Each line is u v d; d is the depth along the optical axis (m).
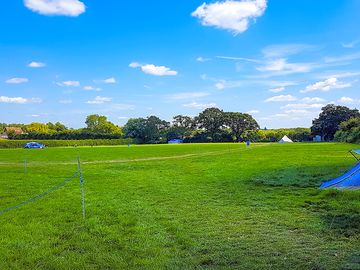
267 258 8.92
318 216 13.11
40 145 106.00
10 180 25.38
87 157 53.12
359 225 11.56
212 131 167.75
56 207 15.68
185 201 16.80
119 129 183.75
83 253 9.73
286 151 56.84
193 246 10.05
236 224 12.38
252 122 169.88
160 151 68.06
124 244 10.38
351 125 100.62
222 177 25.27
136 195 18.67
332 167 28.64
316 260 8.62
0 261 9.16
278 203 15.67
